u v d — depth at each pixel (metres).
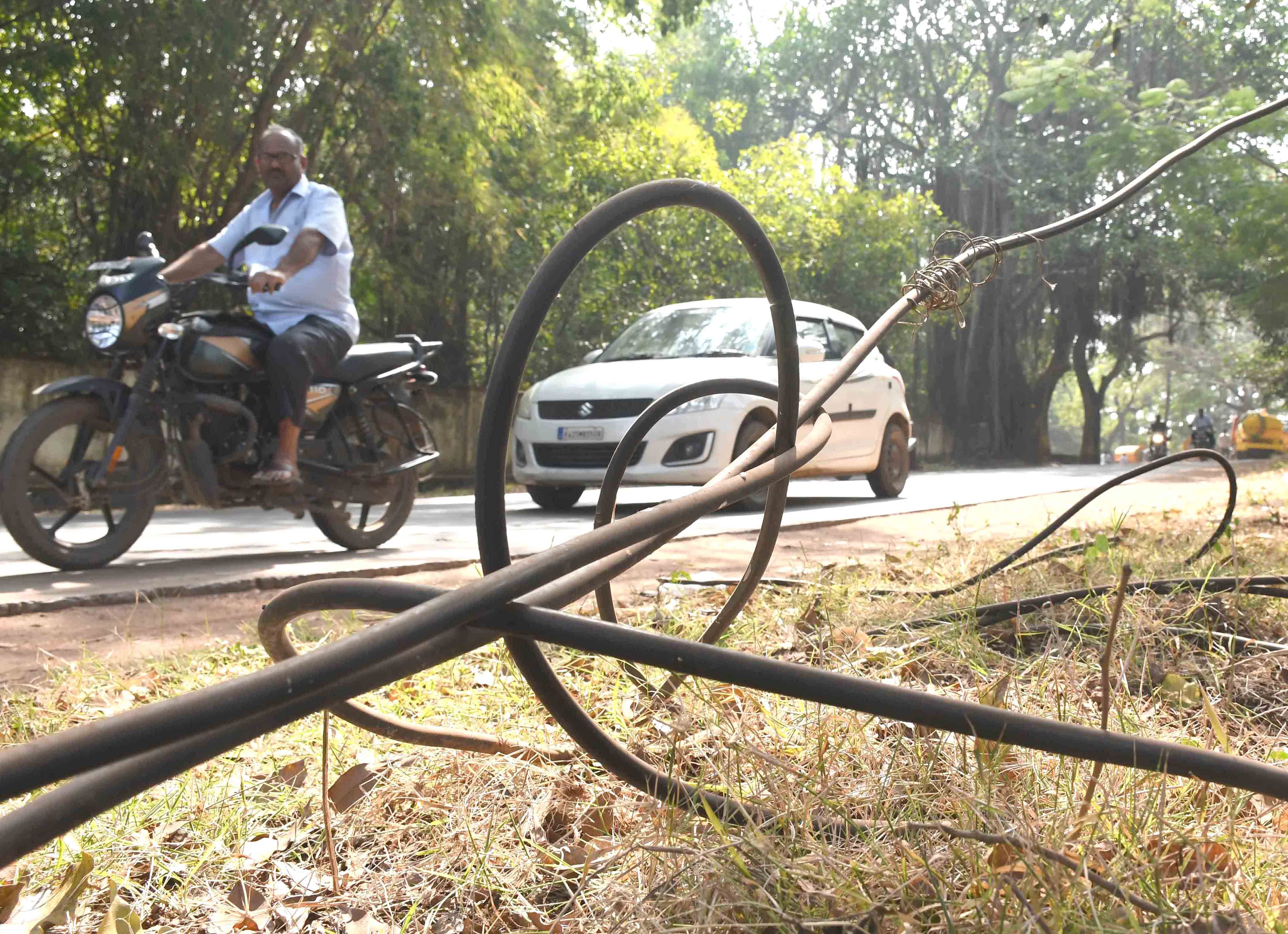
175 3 10.51
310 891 1.45
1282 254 20.77
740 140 35.06
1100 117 19.97
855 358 1.83
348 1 12.09
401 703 2.11
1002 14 30.84
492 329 18.00
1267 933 1.13
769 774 1.51
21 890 1.32
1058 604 2.79
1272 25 26.11
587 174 18.28
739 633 2.71
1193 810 1.46
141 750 0.60
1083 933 1.10
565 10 15.80
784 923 1.17
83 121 12.13
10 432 11.93
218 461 5.18
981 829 1.35
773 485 1.69
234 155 12.55
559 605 1.00
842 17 32.78
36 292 12.38
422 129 13.16
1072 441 83.31
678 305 9.34
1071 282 32.22
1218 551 3.58
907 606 3.08
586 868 1.43
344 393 5.71
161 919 1.39
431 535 6.80
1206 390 74.88
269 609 1.09
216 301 12.54
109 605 3.97
